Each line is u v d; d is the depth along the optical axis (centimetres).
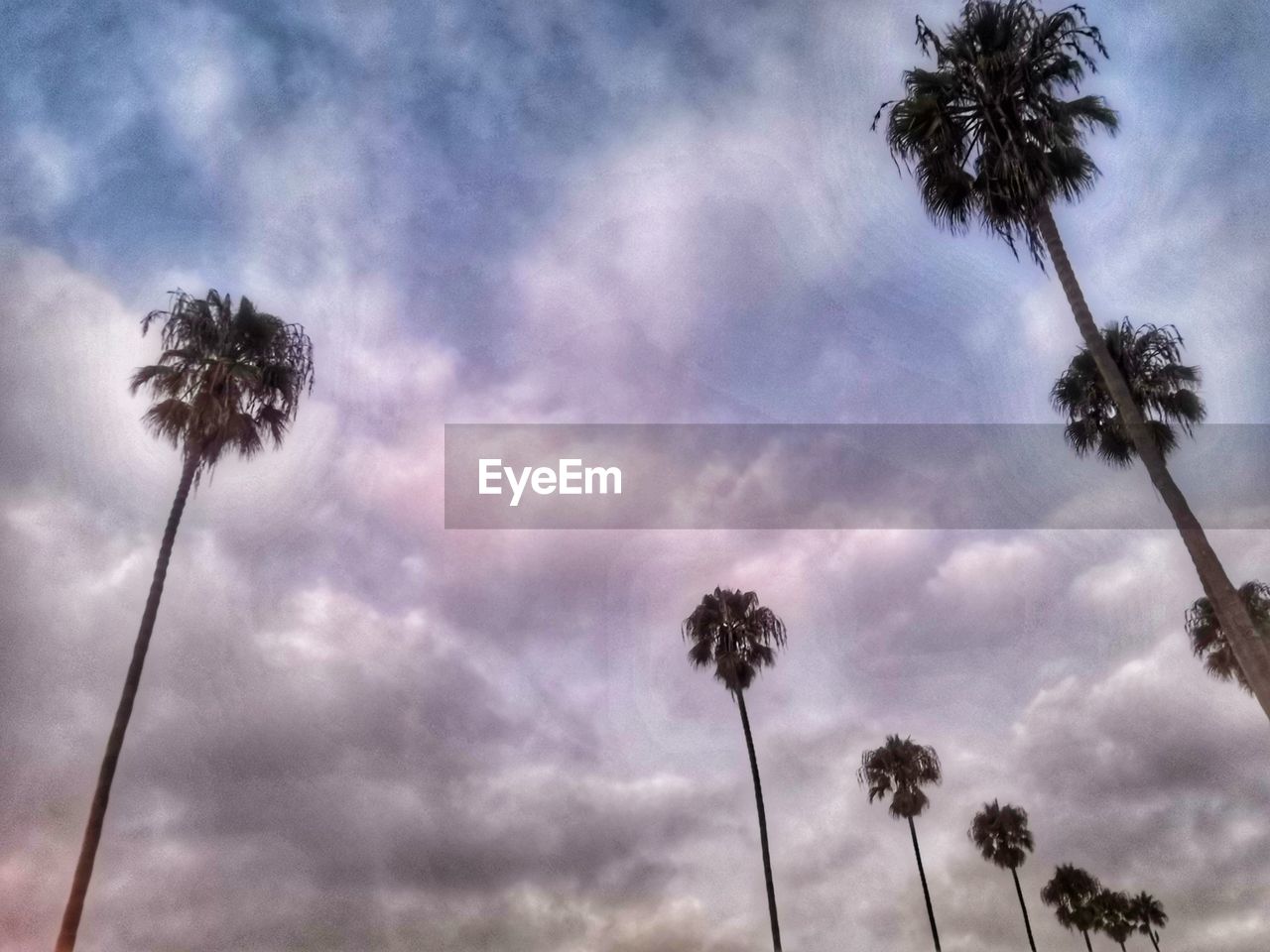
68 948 1457
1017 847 5603
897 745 4922
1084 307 1382
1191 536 1208
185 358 1966
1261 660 1106
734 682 3447
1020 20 1492
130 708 1678
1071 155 1504
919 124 1551
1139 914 6456
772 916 3062
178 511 1884
